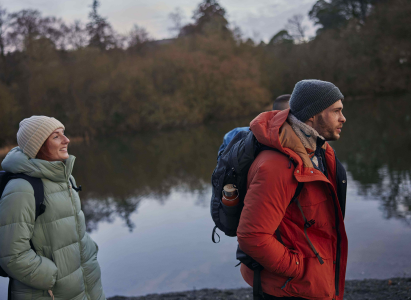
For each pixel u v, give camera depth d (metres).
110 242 5.88
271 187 1.33
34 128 1.64
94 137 34.38
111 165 17.75
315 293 1.40
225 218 1.56
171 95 36.38
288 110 1.45
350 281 3.46
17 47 34.41
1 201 1.54
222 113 37.88
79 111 33.12
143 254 5.12
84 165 18.62
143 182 12.38
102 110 34.22
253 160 1.47
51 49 34.78
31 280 1.53
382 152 12.02
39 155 1.70
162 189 10.75
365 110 28.09
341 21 49.03
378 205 6.32
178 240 5.66
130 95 34.47
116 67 36.19
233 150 1.53
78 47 36.38
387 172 9.12
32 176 1.59
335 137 1.45
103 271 4.57
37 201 1.56
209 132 30.42
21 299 1.60
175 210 7.90
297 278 1.39
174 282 4.09
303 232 1.42
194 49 39.94
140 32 41.62
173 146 23.58
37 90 31.61
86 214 8.27
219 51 38.94
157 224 6.83
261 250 1.33
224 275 4.18
